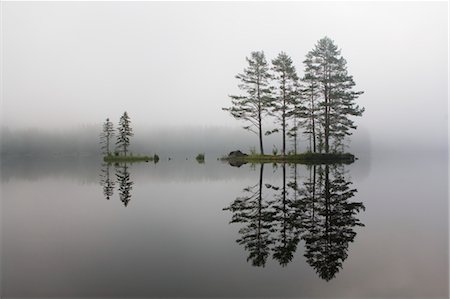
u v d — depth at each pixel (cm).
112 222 748
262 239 607
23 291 395
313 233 645
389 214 811
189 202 1009
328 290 397
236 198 1077
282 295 385
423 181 1523
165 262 490
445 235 620
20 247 561
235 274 445
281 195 1126
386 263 480
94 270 459
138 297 380
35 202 1030
